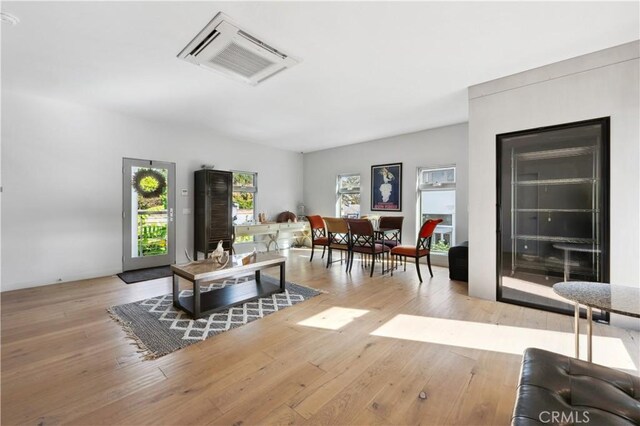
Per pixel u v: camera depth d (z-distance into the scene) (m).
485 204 3.28
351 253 4.73
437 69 2.95
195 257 5.32
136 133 4.63
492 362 2.01
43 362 1.98
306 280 4.11
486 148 3.26
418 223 5.53
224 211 5.35
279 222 6.68
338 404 1.59
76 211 4.08
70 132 4.00
